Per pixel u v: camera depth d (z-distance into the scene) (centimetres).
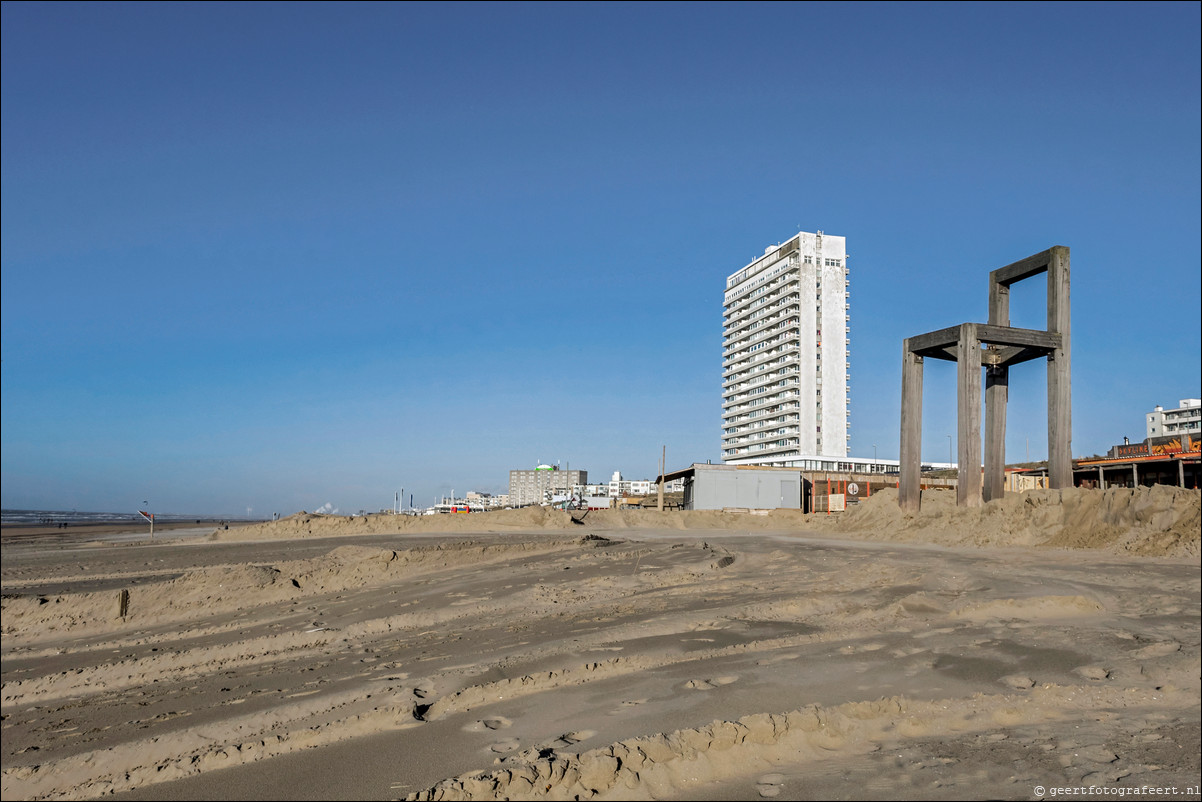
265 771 750
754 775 697
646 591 1945
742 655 1105
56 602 2234
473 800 641
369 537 5006
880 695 908
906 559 2286
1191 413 12312
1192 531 2159
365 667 1249
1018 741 773
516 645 1305
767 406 14088
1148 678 962
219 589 2356
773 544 3238
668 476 7888
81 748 948
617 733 790
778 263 14312
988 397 3744
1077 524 2655
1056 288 3497
